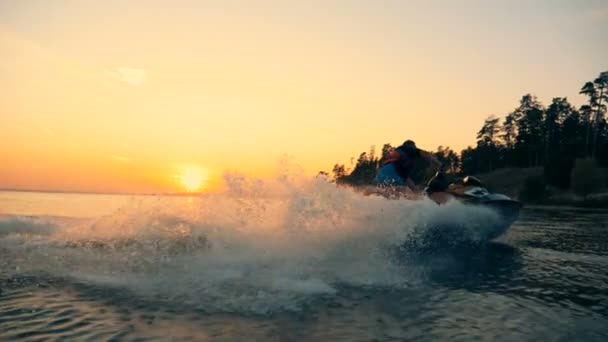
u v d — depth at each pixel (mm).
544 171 72312
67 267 4496
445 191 7613
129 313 3129
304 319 3059
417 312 3281
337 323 2986
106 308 3238
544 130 92125
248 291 3738
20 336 2656
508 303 3580
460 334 2812
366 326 2939
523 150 93375
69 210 13578
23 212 12203
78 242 5574
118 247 5348
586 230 10992
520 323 3062
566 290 4082
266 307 3318
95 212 12047
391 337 2738
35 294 3582
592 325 3039
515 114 99062
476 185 7578
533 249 6922
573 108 92500
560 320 3141
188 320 2992
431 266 5137
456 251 6281
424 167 7836
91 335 2686
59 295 3564
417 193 7492
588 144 84750
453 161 105062
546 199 57906
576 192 59094
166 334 2717
